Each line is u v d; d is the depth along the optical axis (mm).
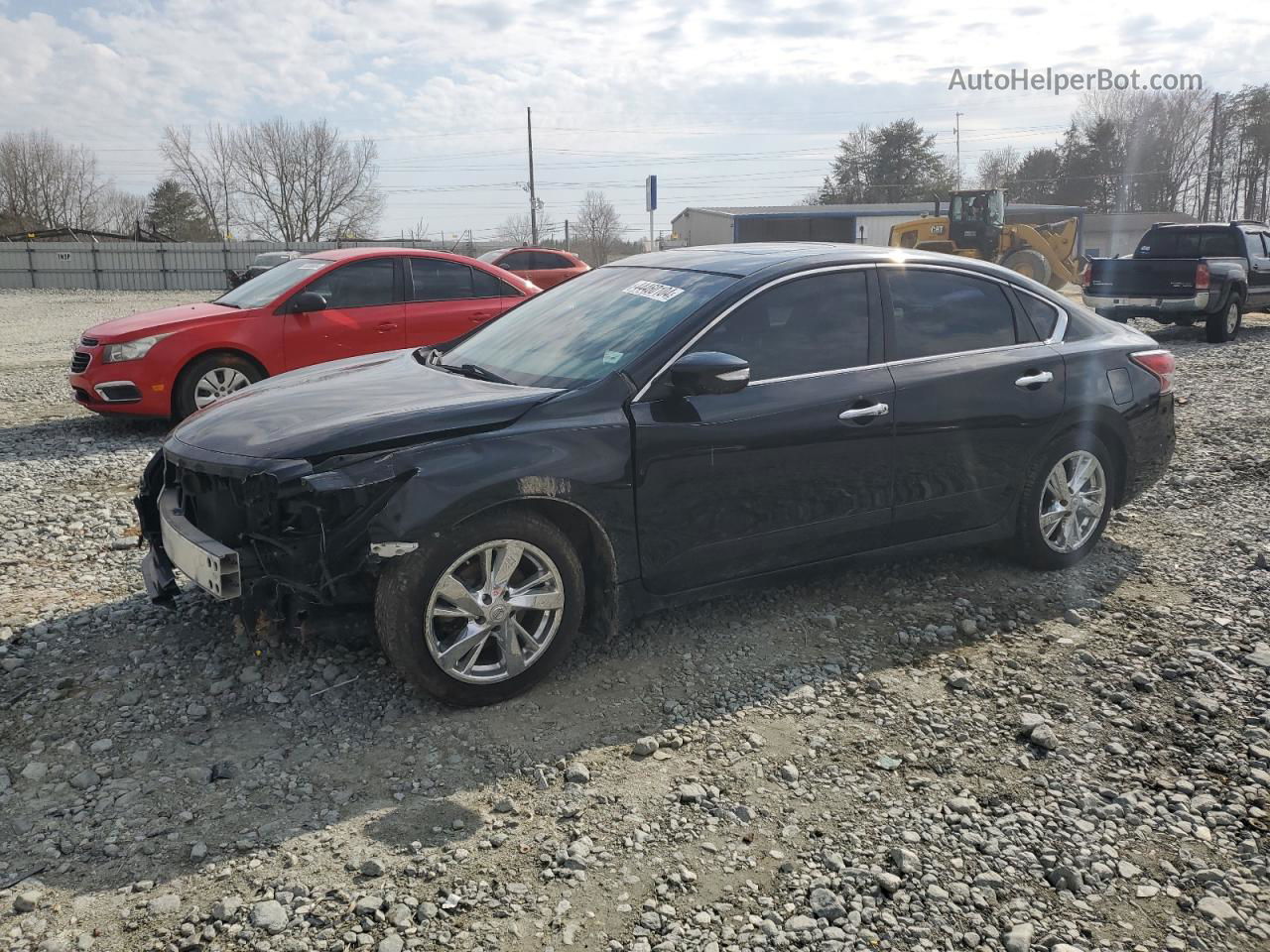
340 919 2561
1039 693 3812
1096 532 5109
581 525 3809
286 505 3398
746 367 3660
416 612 3387
